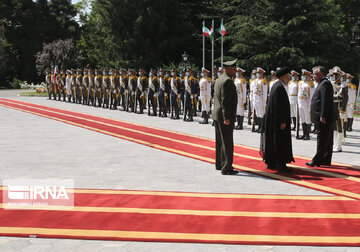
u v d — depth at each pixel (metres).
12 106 22.09
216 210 5.05
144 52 39.56
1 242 4.08
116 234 4.27
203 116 15.15
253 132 13.08
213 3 44.31
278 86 7.27
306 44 36.31
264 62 35.94
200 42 43.03
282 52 34.44
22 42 55.88
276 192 5.93
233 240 4.10
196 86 15.85
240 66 37.03
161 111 17.98
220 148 7.36
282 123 7.16
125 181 6.55
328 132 7.62
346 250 3.89
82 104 23.69
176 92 16.55
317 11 35.22
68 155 8.83
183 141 10.83
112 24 40.31
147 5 39.97
